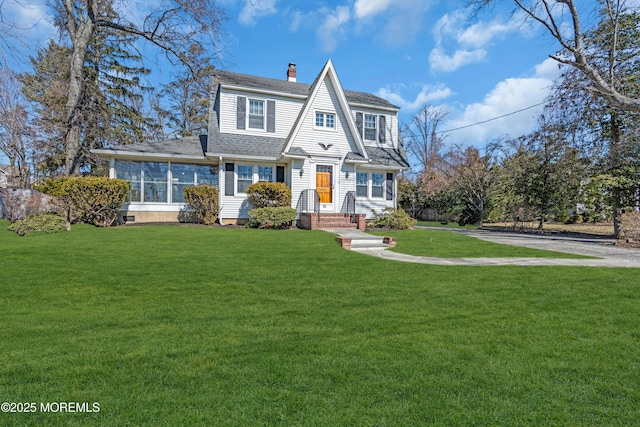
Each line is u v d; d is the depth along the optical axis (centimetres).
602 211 1612
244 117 1584
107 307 428
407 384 256
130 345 318
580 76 1295
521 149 1880
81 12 1582
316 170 1557
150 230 1161
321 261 737
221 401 231
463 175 2103
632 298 496
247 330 362
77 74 1550
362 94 2022
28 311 406
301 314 416
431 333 359
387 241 1027
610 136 1423
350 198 1575
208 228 1285
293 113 1675
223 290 512
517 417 219
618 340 345
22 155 2205
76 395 237
